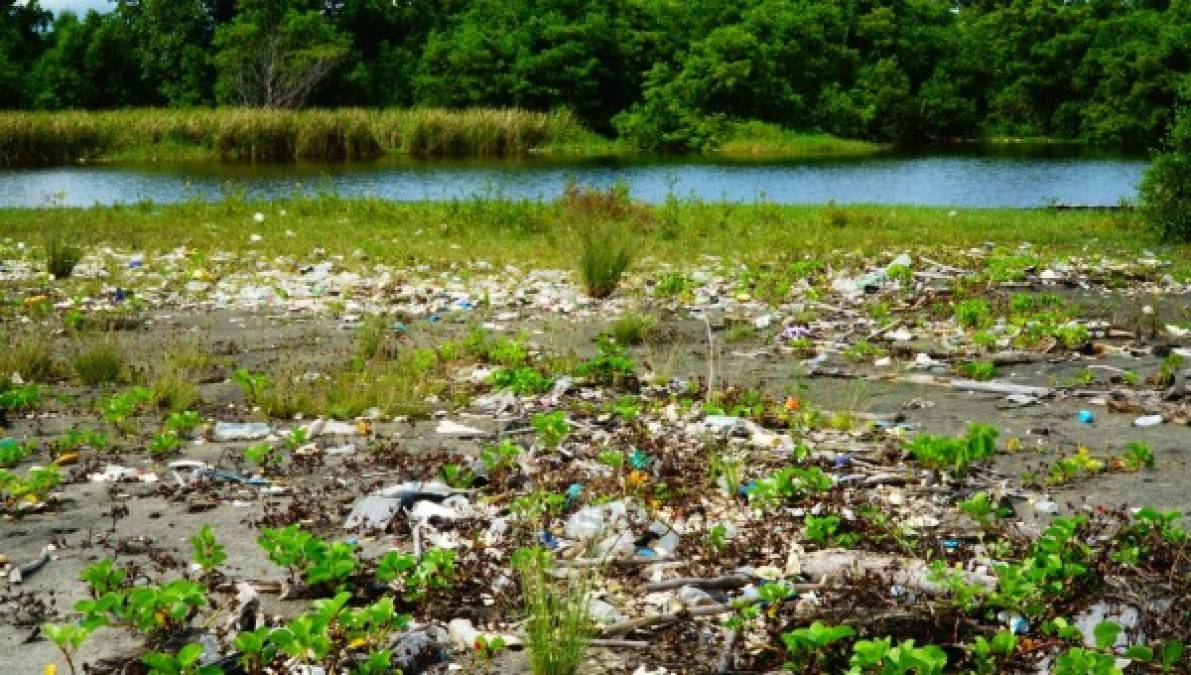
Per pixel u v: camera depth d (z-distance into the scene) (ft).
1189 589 12.98
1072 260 42.93
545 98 174.50
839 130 171.22
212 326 31.48
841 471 17.95
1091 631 12.26
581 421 21.17
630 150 149.79
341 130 128.88
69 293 35.86
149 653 11.48
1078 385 24.56
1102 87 176.14
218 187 89.51
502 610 13.00
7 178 97.96
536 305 34.78
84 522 15.80
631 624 12.59
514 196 82.38
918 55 193.47
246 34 169.48
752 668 11.95
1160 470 18.13
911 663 10.68
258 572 13.99
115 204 61.72
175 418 20.53
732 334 29.71
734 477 16.88
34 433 20.70
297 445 19.52
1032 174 106.73
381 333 28.71
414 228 53.36
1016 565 13.88
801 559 14.15
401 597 13.35
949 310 33.12
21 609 12.91
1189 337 29.78
